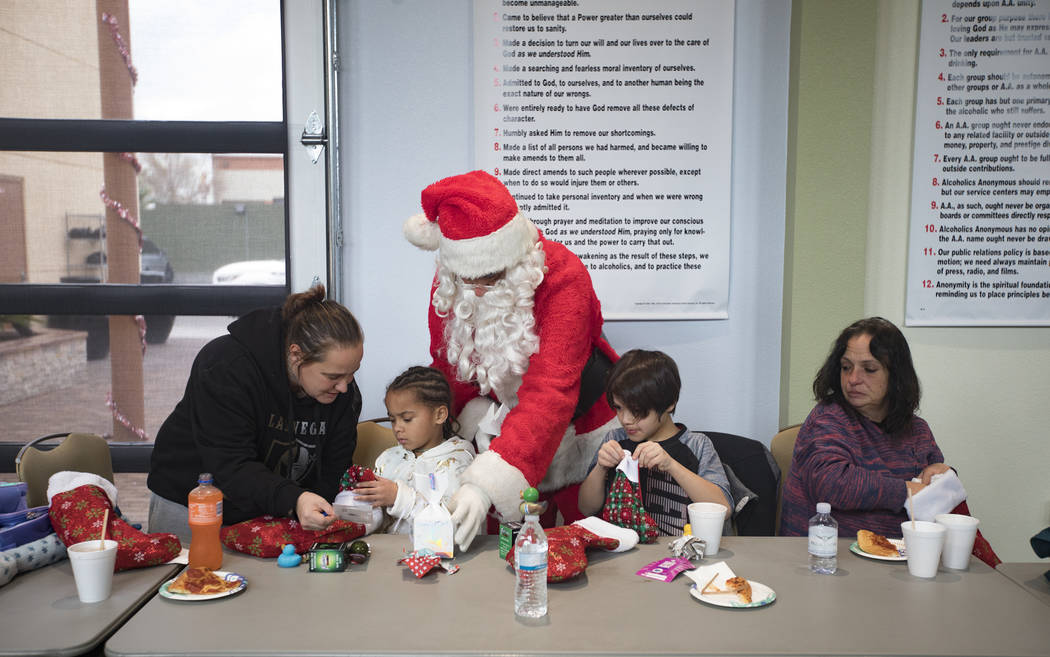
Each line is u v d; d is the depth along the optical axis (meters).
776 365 2.58
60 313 2.50
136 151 2.47
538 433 1.59
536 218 2.52
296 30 2.44
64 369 2.53
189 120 2.48
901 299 2.54
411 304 2.55
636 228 2.52
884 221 2.51
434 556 1.40
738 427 2.60
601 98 2.48
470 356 1.80
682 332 2.57
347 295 2.54
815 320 2.47
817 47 2.39
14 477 2.52
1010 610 1.26
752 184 2.53
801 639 1.14
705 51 2.46
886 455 1.80
